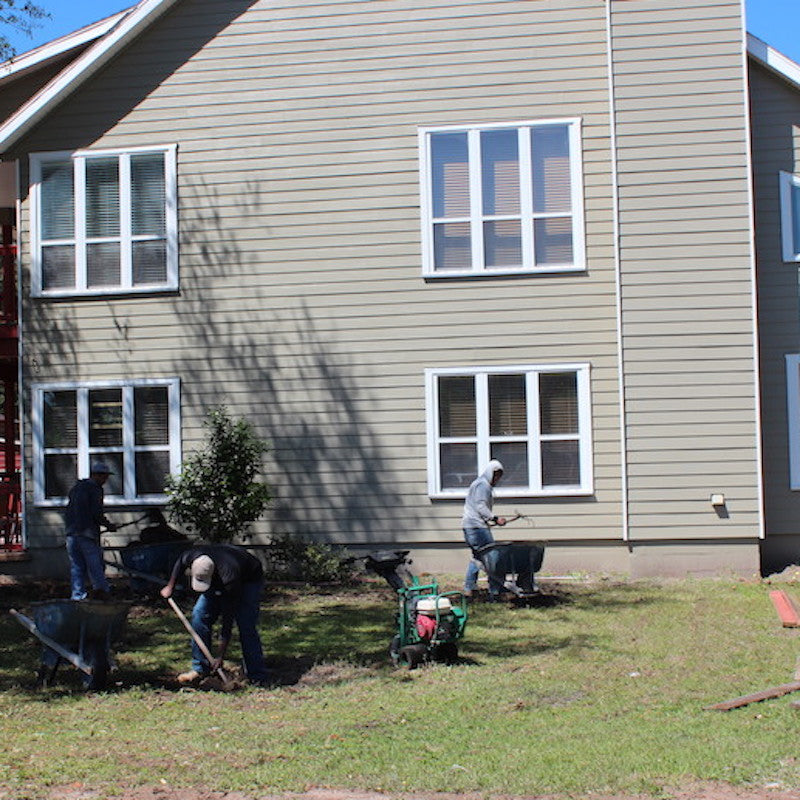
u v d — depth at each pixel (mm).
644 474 14531
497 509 14914
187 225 15648
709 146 14648
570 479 14875
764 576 14781
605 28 15055
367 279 15312
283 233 15484
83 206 15836
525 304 15039
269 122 15562
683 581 14109
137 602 13430
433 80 15312
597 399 14844
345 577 14750
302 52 15547
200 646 9164
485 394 15047
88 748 7340
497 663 9797
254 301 15500
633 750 7059
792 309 15242
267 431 15367
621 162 14758
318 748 7254
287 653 10445
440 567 15062
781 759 6824
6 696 8914
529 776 6570
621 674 9281
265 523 15305
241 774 6723
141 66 15797
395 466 15156
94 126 15859
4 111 17125
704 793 6258
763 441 15172
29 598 14172
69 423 15766
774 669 9320
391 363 15227
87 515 12172
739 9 14719
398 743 7355
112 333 15727
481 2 15273
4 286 16312
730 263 14539
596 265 14914
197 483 14258
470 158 15203
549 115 15086
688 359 14531
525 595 12406
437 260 15227
